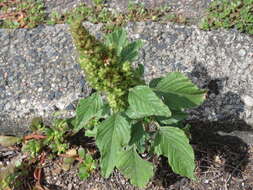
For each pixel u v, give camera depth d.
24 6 0.79
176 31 0.65
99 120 0.55
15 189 0.56
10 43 0.70
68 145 0.58
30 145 0.57
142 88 0.40
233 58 0.60
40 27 0.72
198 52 0.62
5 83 0.64
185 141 0.44
